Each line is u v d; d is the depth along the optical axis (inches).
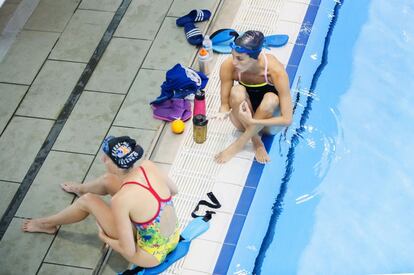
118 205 233.0
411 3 368.5
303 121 312.5
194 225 272.8
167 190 244.4
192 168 293.7
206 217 276.5
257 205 281.9
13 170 296.7
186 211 279.3
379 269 263.6
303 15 360.2
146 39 348.5
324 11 362.9
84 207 253.4
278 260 266.1
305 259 266.7
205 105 304.8
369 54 343.6
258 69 271.6
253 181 289.3
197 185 287.7
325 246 270.5
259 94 282.2
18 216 280.1
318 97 323.3
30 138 308.2
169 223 246.1
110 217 247.9
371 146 303.7
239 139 292.0
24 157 301.1
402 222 278.1
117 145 233.5
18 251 268.8
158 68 333.7
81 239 271.6
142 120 312.0
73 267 263.1
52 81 331.9
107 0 371.2
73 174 293.1
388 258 266.8
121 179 247.1
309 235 273.7
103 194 276.1
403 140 306.8
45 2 371.6
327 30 353.7
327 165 296.0
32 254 267.7
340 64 338.0
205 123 292.0
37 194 287.1
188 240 267.9
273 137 305.0
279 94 275.0
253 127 282.8
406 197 286.0
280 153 299.6
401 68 337.4
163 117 309.9
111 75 332.2
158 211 239.0
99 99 322.0
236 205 281.4
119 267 262.8
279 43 342.6
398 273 262.1
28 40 353.1
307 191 287.4
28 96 325.7
